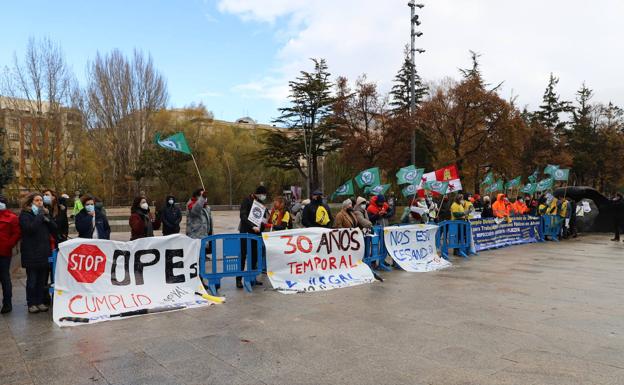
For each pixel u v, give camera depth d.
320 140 38.88
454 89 33.59
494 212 15.02
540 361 4.62
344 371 4.38
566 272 10.11
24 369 4.45
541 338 5.38
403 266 10.31
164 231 10.45
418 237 11.01
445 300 7.38
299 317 6.35
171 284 7.19
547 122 49.75
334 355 4.82
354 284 8.70
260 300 7.41
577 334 5.53
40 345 5.18
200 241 7.65
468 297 7.60
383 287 8.47
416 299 7.46
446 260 11.68
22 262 6.55
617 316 6.38
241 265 8.20
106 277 6.66
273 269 8.24
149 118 49.53
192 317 6.38
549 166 18.98
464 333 5.58
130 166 49.22
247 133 56.72
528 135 35.12
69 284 6.35
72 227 22.25
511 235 15.53
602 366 4.47
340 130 34.12
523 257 12.59
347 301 7.33
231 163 50.84
